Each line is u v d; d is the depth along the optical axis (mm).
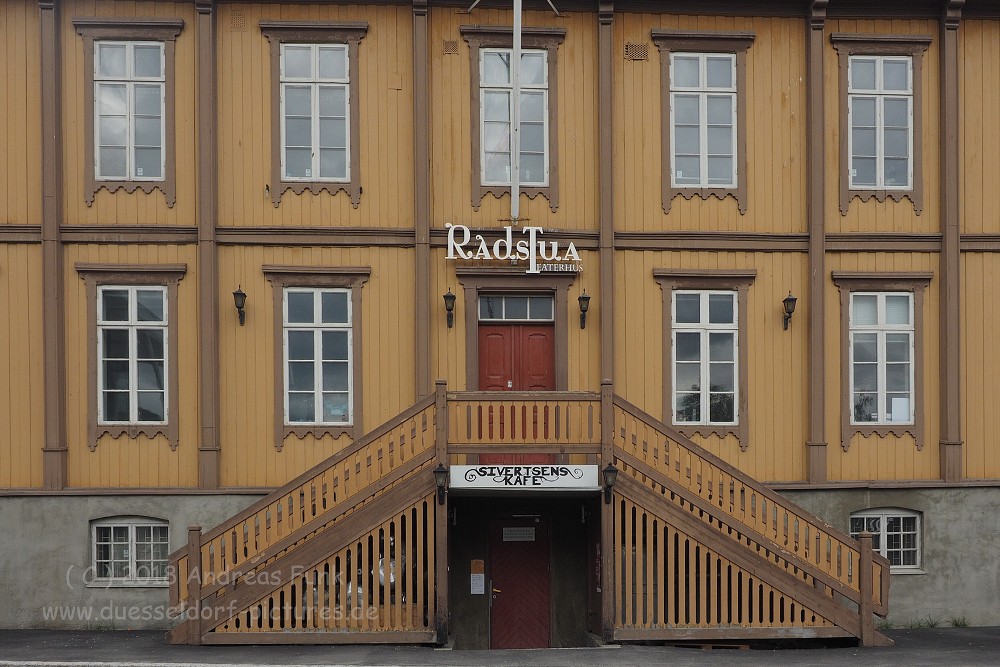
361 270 12312
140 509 11961
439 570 10422
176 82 12297
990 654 10344
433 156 12492
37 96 12148
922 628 12250
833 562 10680
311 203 12398
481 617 12281
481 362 12594
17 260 12078
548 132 12648
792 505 10672
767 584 10633
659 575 10625
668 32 12625
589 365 12508
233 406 12195
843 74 12766
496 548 12461
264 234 12305
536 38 12633
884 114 12859
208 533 10359
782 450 12531
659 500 10688
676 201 12680
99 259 12195
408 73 12531
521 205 12570
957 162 12781
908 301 12812
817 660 10008
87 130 12203
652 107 12688
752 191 12734
